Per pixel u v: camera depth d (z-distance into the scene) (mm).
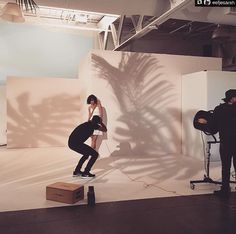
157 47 10805
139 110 7367
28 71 10609
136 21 8445
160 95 7516
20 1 4473
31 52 10609
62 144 8805
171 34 10664
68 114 8852
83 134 4840
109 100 7168
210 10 6133
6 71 10367
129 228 2982
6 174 5266
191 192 4203
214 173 5418
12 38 10375
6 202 3746
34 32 10617
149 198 3930
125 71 7277
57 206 3607
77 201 3773
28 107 8523
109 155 7160
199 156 6715
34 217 3256
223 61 9969
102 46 10695
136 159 6742
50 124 8711
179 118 7645
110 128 7168
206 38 11086
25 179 4918
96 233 2869
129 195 4055
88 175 5059
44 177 5059
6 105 8617
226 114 4051
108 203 3727
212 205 3662
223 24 6883
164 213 3389
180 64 7652
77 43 11102
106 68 7164
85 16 9195
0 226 3018
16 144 8453
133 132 7328
